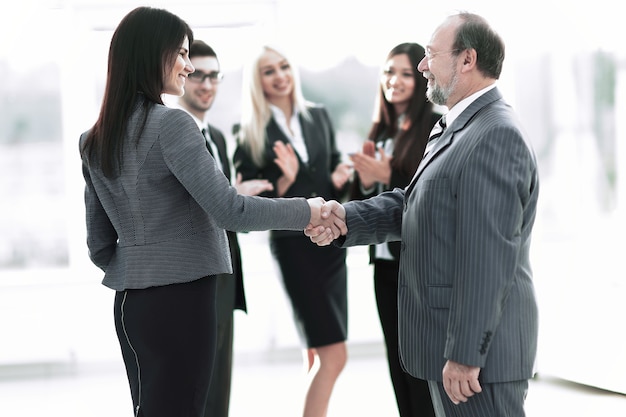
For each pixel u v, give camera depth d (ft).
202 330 7.58
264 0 16.57
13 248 16.79
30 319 16.72
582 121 16.40
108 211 7.73
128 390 15.76
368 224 8.80
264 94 12.85
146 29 7.63
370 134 11.81
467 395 6.98
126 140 7.47
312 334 12.38
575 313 15.71
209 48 11.93
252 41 16.57
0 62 16.57
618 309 15.03
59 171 16.85
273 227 7.93
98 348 16.89
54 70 16.71
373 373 16.63
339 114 17.24
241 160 13.00
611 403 14.43
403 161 11.15
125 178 7.48
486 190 6.97
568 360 15.79
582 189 16.44
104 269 8.29
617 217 15.79
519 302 7.29
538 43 16.63
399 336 7.85
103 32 16.57
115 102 7.54
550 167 16.81
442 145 7.59
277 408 14.39
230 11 16.47
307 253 12.41
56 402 15.03
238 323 17.29
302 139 12.98
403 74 11.13
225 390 10.94
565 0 16.31
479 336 6.86
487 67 7.70
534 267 16.42
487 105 7.56
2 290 16.60
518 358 7.23
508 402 7.23
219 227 7.64
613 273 15.23
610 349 15.12
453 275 7.29
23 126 16.71
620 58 15.90
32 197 16.81
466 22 7.70
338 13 16.97
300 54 16.94
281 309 17.35
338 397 15.12
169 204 7.50
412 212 7.65
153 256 7.47
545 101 16.75
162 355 7.47
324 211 8.45
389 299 10.75
